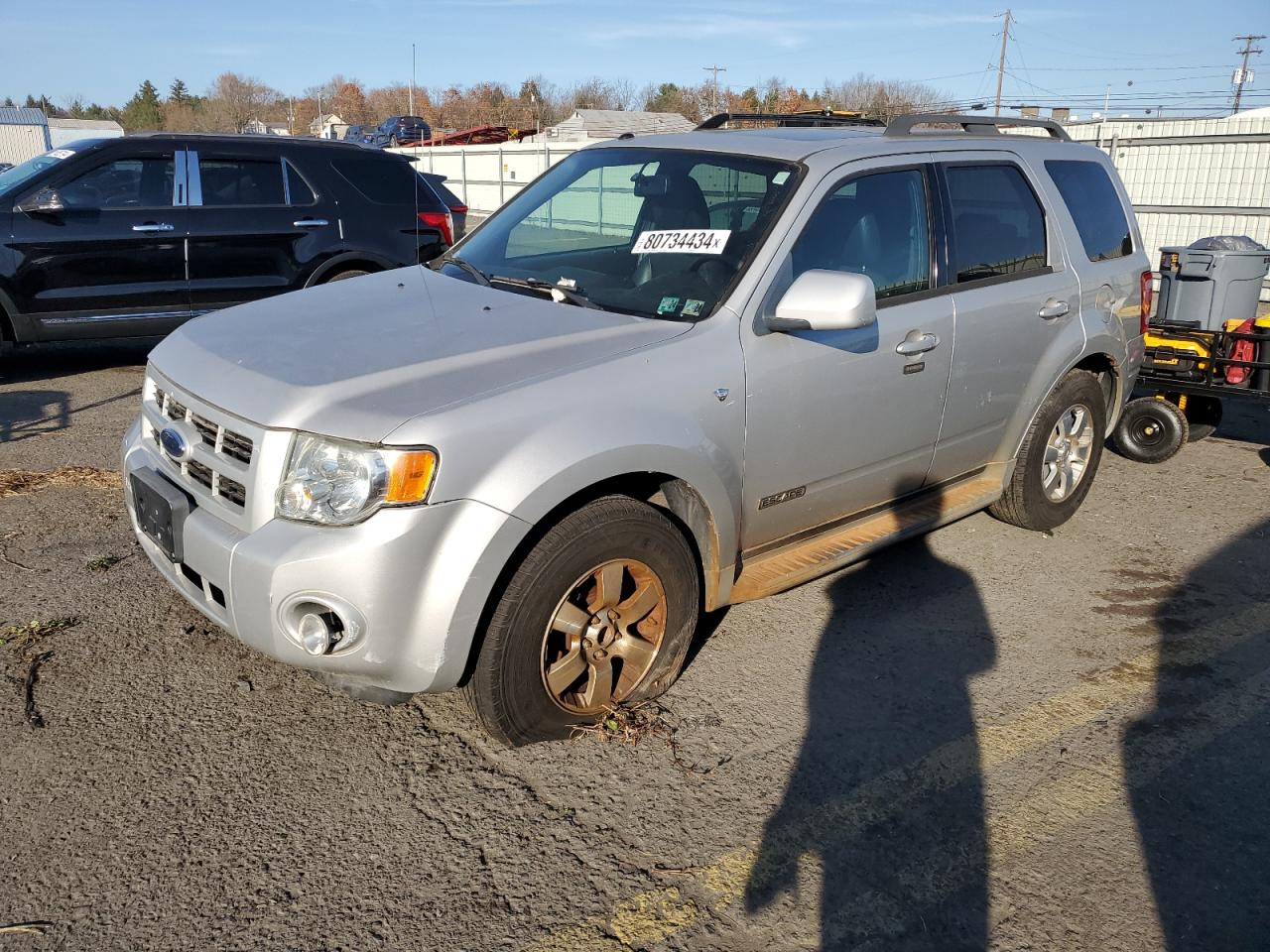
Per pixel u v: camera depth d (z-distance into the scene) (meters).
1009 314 4.52
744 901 2.66
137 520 3.45
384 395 2.90
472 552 2.81
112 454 5.98
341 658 2.81
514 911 2.59
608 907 2.62
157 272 7.70
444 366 3.06
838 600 4.44
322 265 8.30
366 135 42.94
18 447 6.07
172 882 2.65
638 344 3.30
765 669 3.83
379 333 3.36
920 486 4.45
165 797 2.98
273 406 2.90
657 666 3.46
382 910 2.58
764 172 3.89
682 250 3.79
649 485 3.51
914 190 4.21
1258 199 14.96
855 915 2.63
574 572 3.08
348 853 2.78
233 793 3.01
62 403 7.14
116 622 3.96
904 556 4.95
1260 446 7.14
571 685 3.31
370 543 2.72
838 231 3.86
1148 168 16.09
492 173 28.77
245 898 2.60
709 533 3.48
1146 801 3.13
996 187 4.65
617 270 3.85
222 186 7.94
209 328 3.62
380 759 3.21
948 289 4.28
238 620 2.88
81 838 2.79
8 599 4.10
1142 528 5.44
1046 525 5.22
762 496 3.65
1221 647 4.14
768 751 3.32
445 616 2.81
